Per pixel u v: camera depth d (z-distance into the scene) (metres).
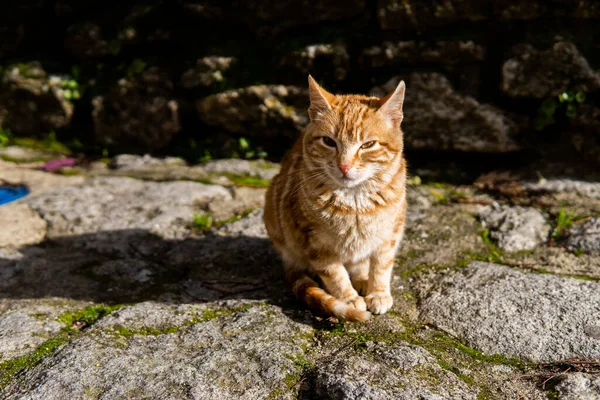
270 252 1.31
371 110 1.13
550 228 1.34
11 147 1.76
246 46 1.67
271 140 1.68
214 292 1.19
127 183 1.55
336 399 0.94
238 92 1.64
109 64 1.77
